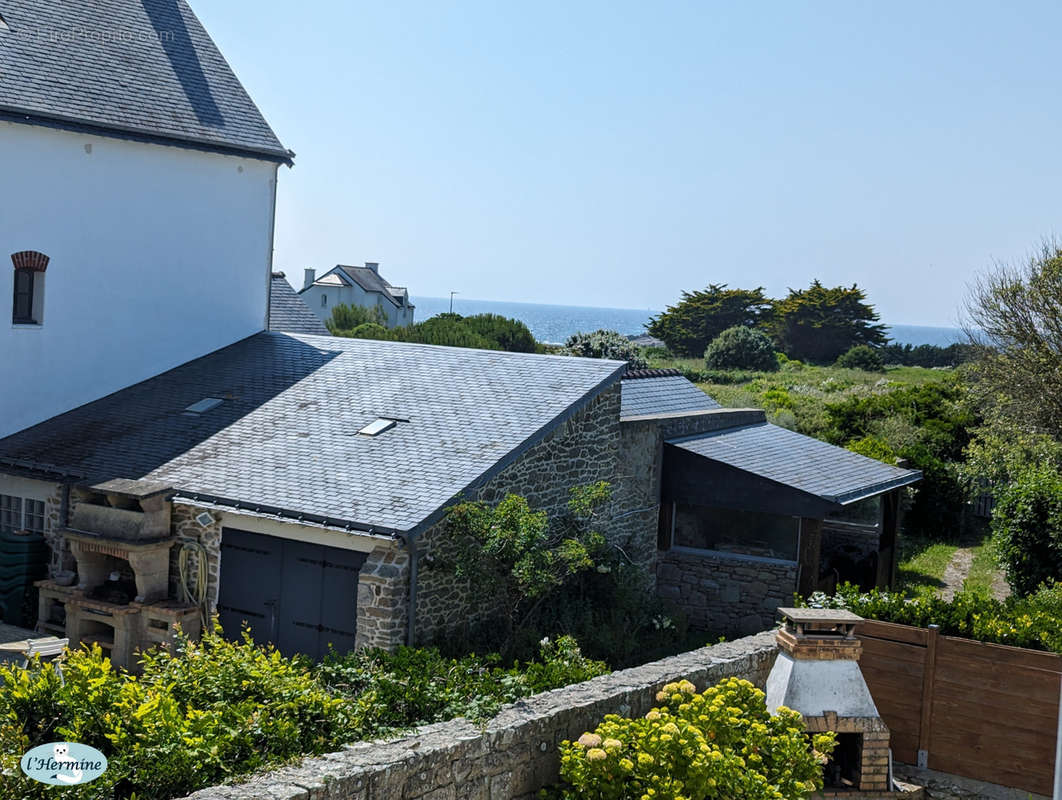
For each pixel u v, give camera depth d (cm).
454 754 866
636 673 1105
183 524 1677
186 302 2273
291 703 921
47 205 1991
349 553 1536
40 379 2017
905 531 2964
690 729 887
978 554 2744
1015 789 1171
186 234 2256
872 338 8731
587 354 4569
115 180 2103
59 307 2036
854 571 2241
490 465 1602
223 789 749
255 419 1911
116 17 2288
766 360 6831
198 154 2258
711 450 2120
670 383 2567
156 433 1900
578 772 884
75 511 1722
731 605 2058
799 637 1123
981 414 3281
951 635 1222
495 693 1048
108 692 852
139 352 2188
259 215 2422
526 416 1770
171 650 1592
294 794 745
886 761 1114
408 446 1712
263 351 2306
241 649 1037
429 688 1038
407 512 1484
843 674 1120
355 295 8531
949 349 8450
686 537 2127
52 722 839
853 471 2230
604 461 1923
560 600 1716
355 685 1084
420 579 1491
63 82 2031
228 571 1647
